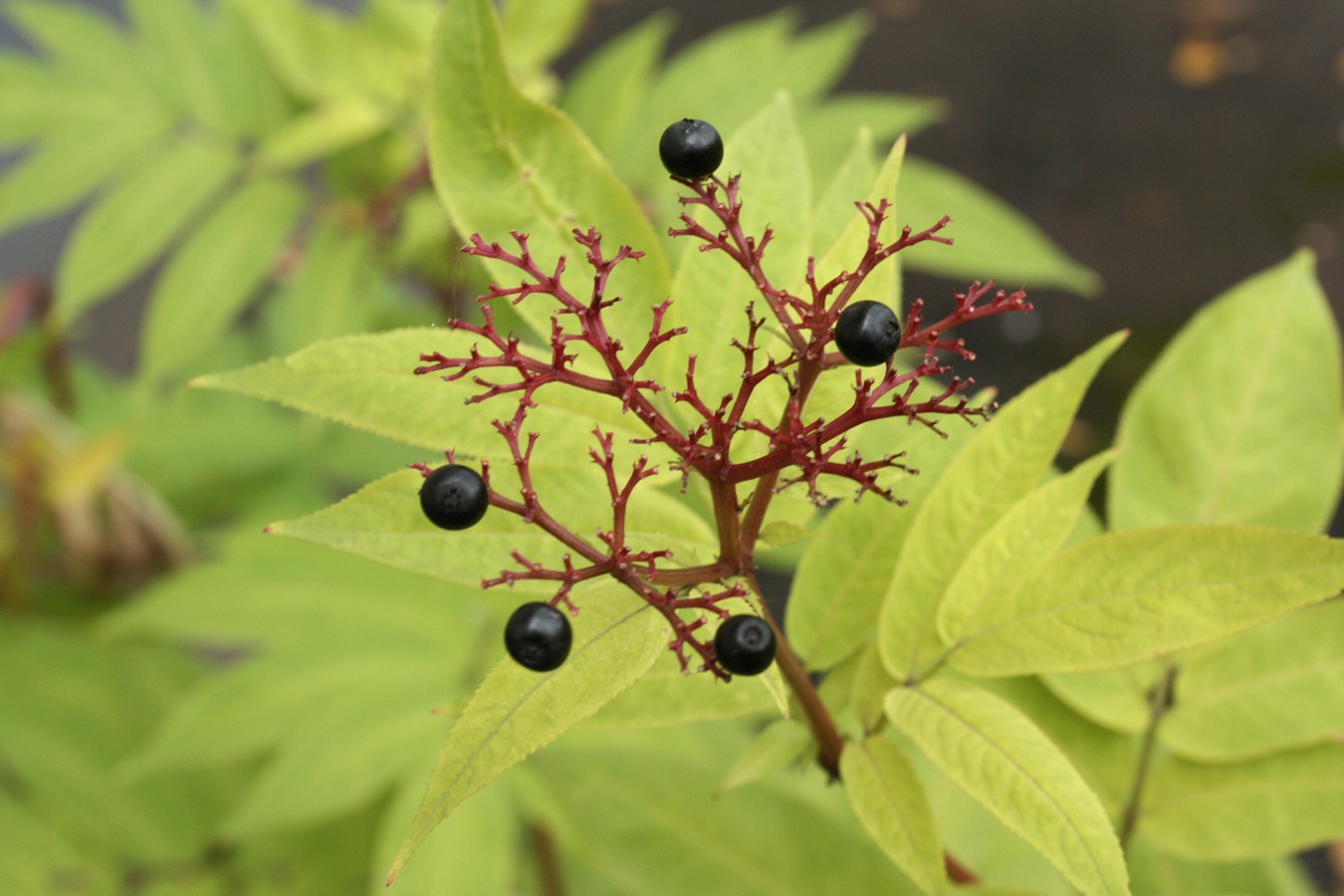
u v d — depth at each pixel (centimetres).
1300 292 45
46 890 68
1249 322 45
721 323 40
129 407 94
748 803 45
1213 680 44
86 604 87
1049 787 37
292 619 62
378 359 39
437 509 36
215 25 74
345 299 66
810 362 37
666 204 61
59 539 84
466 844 54
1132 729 44
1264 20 233
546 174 40
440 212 62
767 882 44
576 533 39
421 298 89
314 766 56
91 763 73
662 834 45
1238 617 38
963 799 48
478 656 62
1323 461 45
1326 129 211
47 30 72
